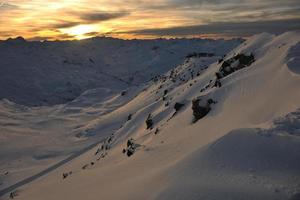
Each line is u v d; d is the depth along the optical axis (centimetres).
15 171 7462
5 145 10419
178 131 3741
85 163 5812
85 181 3012
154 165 2350
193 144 2591
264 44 5247
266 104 2672
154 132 4684
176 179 1515
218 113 3400
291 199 1142
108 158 4575
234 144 1650
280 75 3067
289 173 1316
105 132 10912
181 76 12150
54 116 17225
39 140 11238
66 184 3419
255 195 1195
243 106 3097
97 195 2106
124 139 6034
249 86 3547
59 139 11188
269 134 1644
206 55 14525
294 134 1623
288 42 4394
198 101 3847
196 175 1484
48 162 8212
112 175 2689
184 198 1305
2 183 6481
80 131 11881
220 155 1605
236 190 1249
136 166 2636
